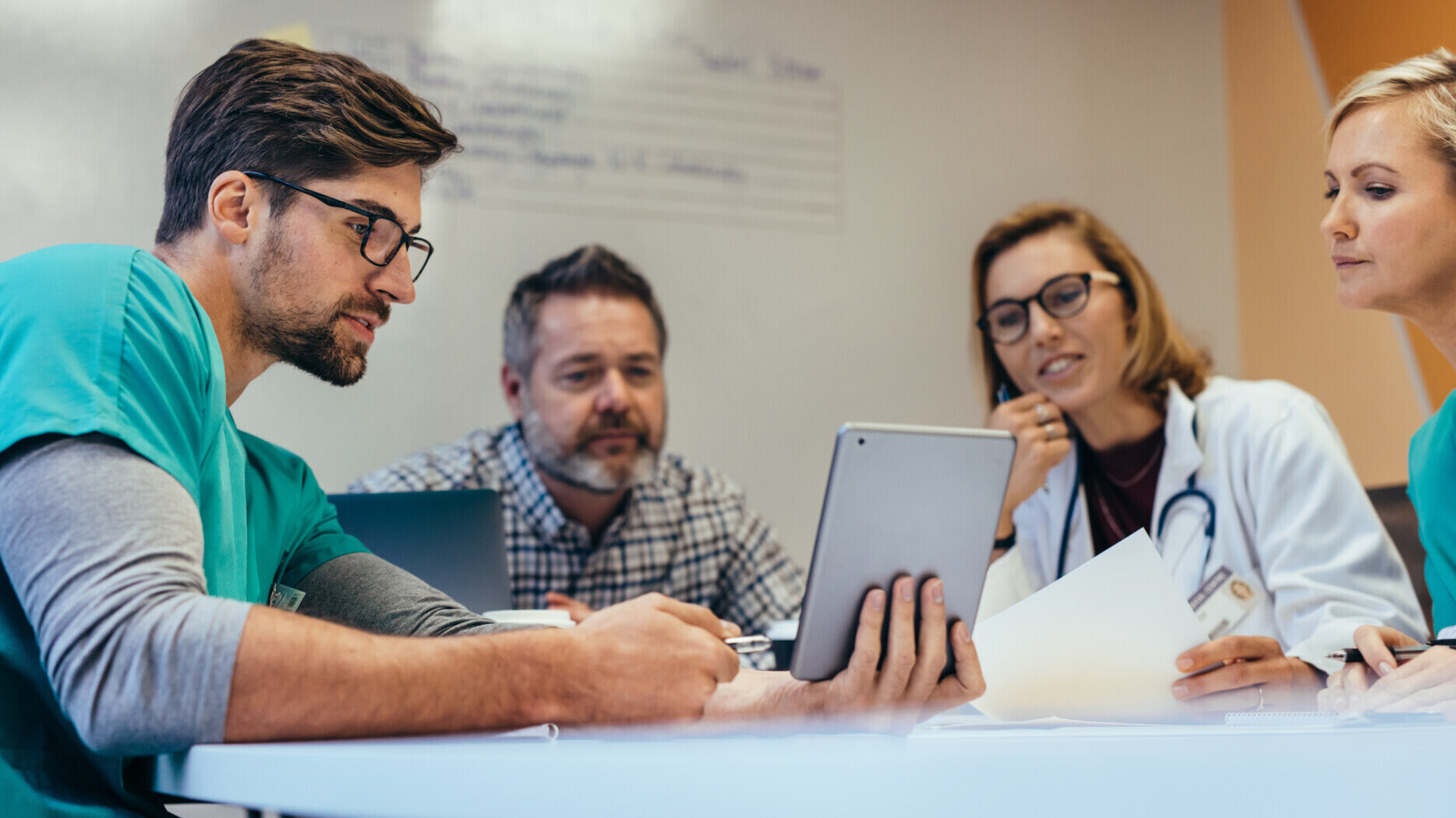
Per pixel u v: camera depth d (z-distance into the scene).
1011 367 1.91
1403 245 1.29
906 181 3.08
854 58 3.06
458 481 2.21
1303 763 0.38
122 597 0.60
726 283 2.89
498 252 2.70
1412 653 0.99
